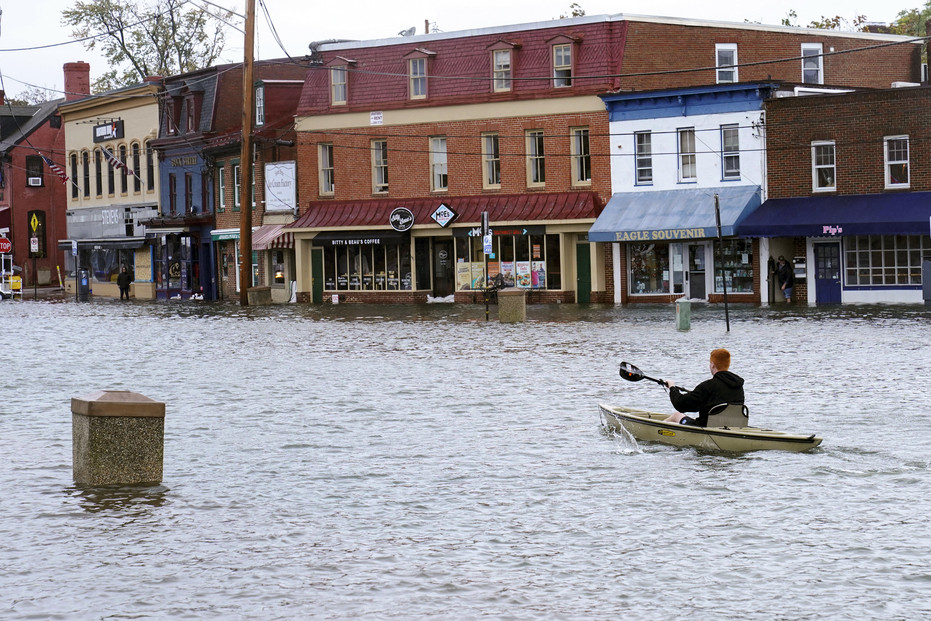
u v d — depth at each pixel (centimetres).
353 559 2522
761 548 2548
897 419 3975
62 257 18525
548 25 11206
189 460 3541
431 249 11938
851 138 9694
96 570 2461
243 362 6084
